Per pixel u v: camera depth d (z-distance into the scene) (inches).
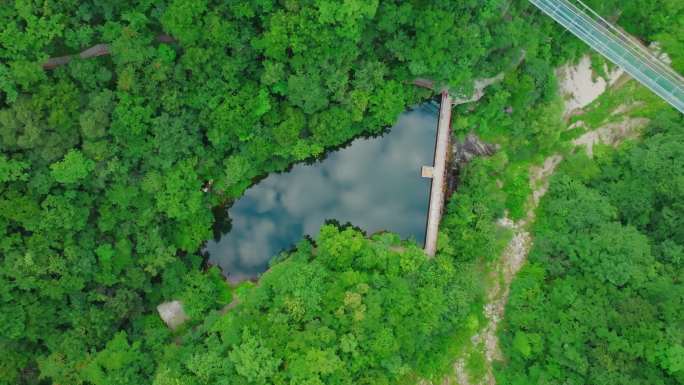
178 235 1710.1
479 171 1791.3
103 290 1592.0
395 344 1502.2
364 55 1624.0
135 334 1632.6
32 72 1347.2
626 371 1493.6
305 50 1487.5
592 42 1664.6
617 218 1743.4
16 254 1441.9
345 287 1546.5
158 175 1569.9
